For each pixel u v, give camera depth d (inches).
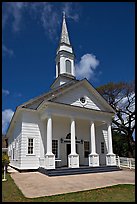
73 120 677.3
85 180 462.3
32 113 708.0
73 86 727.1
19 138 710.5
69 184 409.4
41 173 609.0
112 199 282.7
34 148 679.7
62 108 666.2
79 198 291.1
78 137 799.7
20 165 645.9
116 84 1251.2
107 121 775.1
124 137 1328.7
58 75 970.7
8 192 333.7
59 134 751.7
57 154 729.0
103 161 837.2
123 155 1336.1
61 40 991.0
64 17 1036.5
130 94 1194.6
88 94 773.3
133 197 293.0
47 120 659.4
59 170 567.8
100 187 376.8
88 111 724.7
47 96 762.8
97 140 850.8
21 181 450.0
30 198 292.8
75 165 620.7
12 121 898.7
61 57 956.6
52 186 387.9
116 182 434.9
